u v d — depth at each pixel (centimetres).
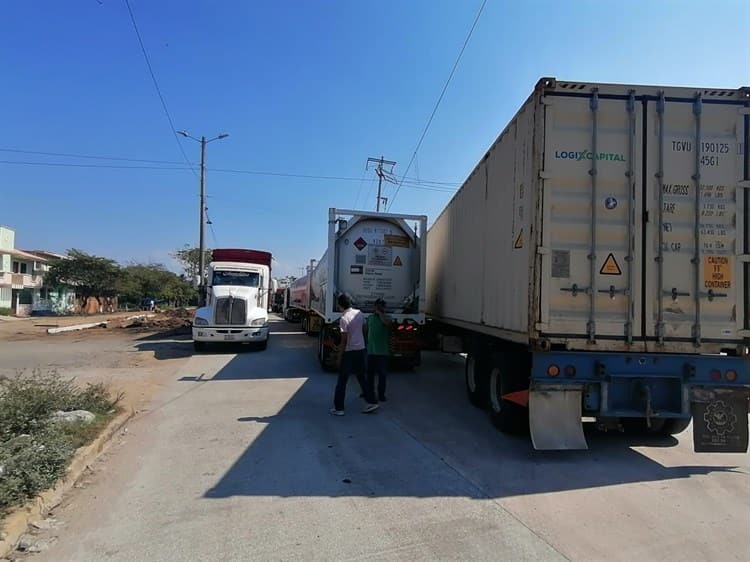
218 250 2134
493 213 757
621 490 485
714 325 567
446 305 1112
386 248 1214
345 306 832
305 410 829
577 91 577
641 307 567
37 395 659
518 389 655
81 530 399
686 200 574
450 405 870
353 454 594
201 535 390
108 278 5909
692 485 500
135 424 732
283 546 374
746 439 559
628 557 359
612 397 571
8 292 5122
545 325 562
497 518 422
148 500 458
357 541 382
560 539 385
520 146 639
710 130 581
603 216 571
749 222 575
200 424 734
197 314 1662
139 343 1956
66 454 509
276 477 518
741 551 368
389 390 1006
